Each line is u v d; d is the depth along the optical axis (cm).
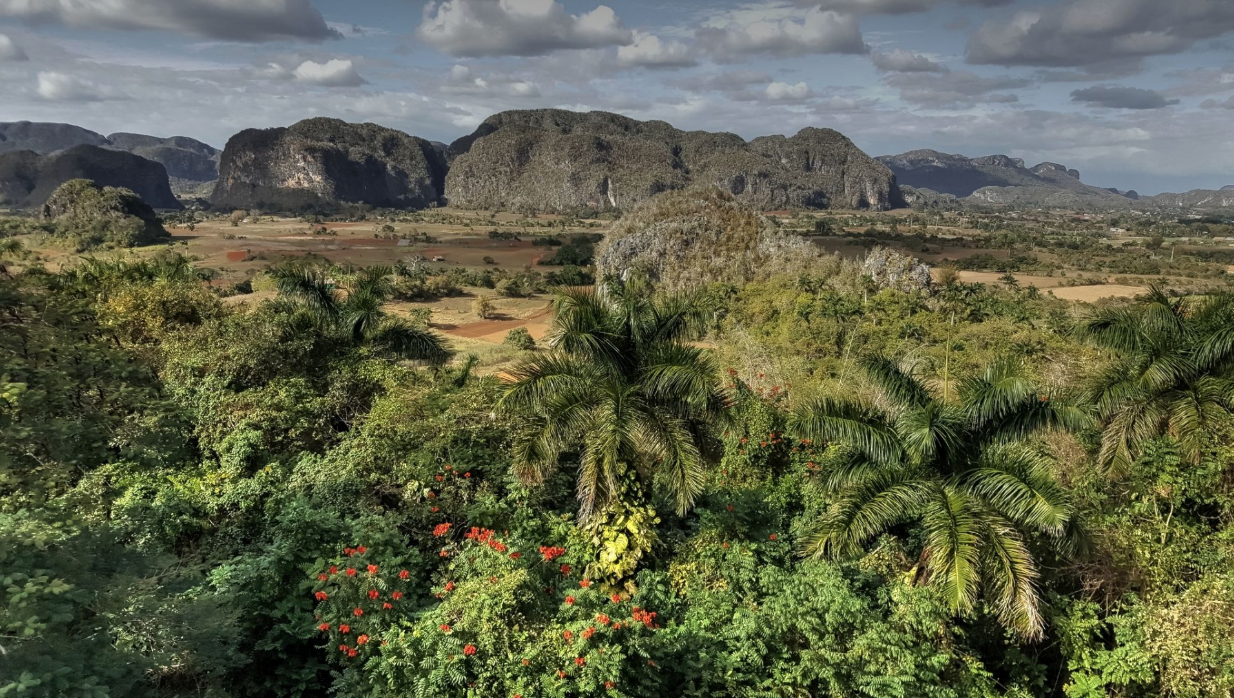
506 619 604
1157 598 761
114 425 754
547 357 897
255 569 686
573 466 1028
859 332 3484
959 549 718
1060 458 1136
